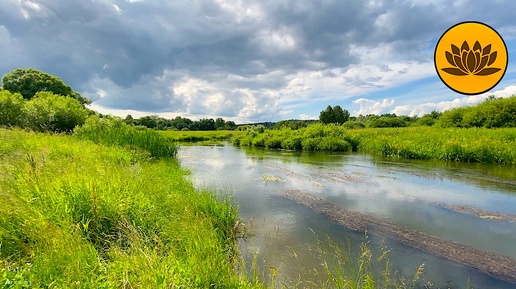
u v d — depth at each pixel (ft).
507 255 19.02
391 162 61.05
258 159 70.08
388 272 15.55
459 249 19.81
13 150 31.22
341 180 42.65
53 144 36.68
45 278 10.01
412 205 29.91
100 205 16.43
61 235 12.44
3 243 11.93
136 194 20.01
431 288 15.33
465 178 43.14
